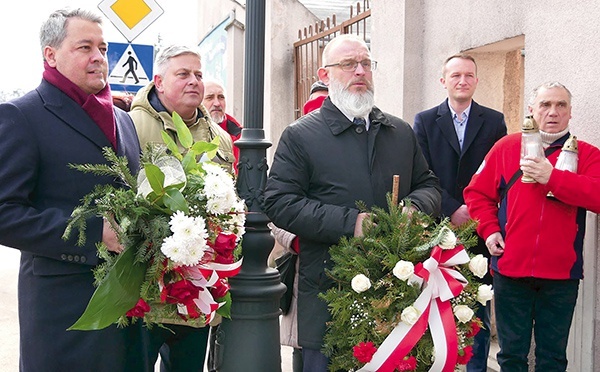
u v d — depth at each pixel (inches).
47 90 112.7
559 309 162.9
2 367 221.6
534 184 161.0
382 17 273.3
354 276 118.6
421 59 256.5
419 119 196.5
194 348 137.0
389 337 115.3
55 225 105.9
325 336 123.6
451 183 192.2
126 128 125.0
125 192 103.0
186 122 156.9
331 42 139.6
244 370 126.3
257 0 128.3
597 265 172.7
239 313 127.1
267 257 130.6
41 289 110.8
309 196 135.1
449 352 114.9
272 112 388.5
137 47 282.0
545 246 159.6
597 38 171.0
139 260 98.4
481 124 192.5
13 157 107.1
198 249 97.8
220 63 512.1
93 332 111.3
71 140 112.0
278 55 387.2
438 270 117.9
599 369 172.7
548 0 189.2
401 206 122.9
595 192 151.8
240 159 131.3
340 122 134.6
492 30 214.7
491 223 170.4
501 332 169.6
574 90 179.8
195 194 104.4
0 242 106.9
